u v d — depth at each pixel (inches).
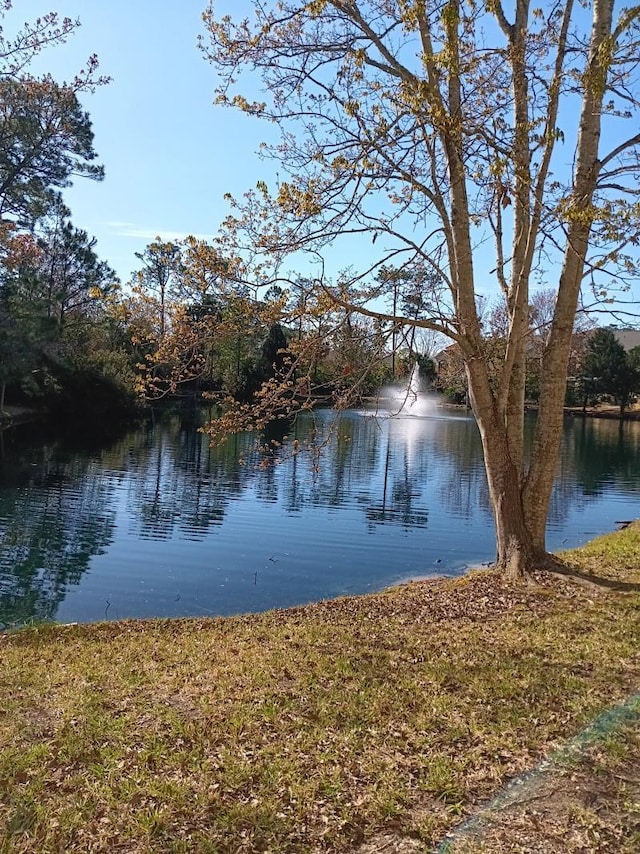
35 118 955.3
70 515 665.6
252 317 302.5
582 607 278.8
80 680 218.1
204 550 548.4
